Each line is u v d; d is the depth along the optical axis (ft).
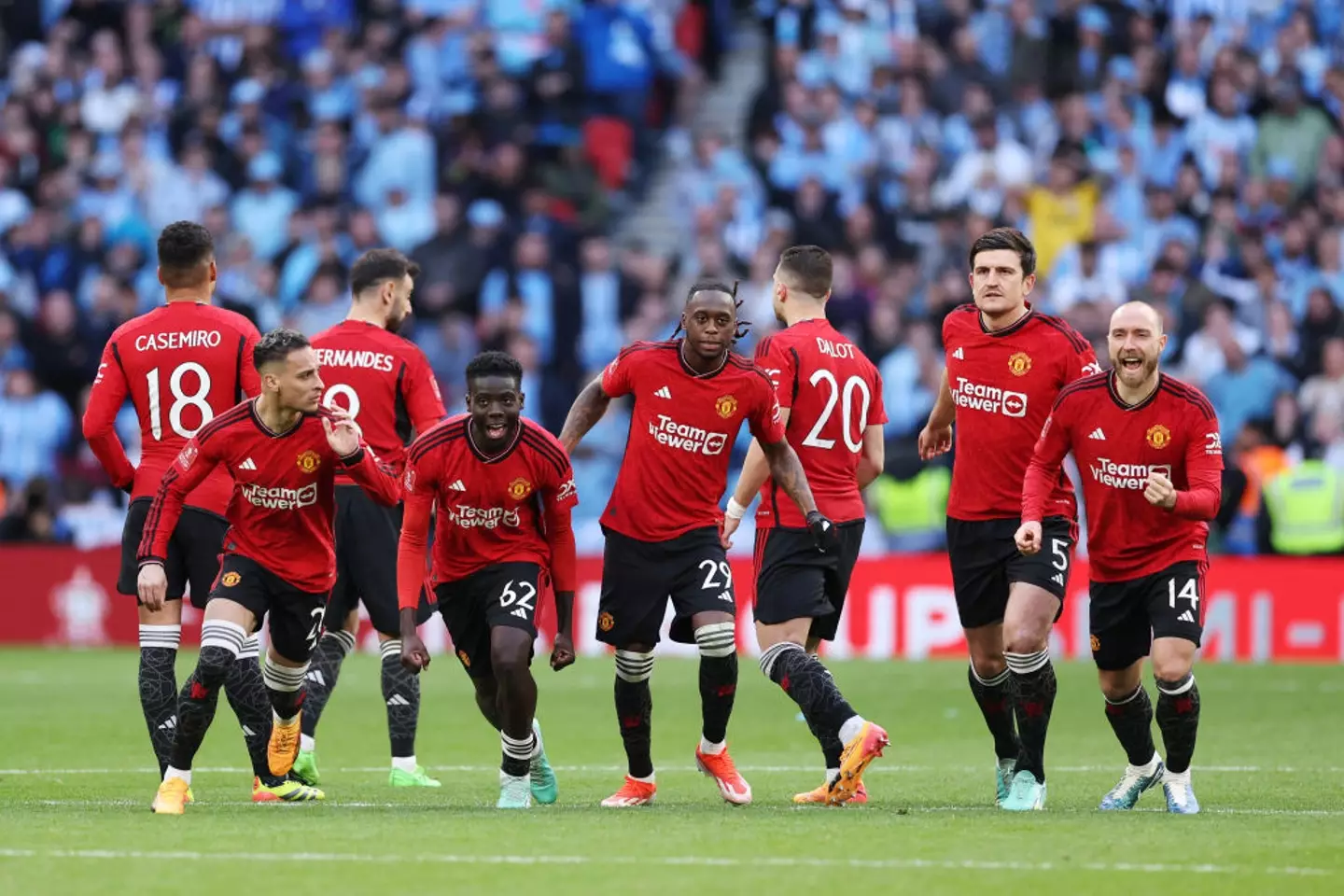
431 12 285.02
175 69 286.46
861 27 276.62
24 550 226.38
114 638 223.92
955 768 117.39
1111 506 92.27
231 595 91.04
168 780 89.15
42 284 259.19
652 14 281.13
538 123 268.82
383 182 263.90
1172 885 66.44
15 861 70.64
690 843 75.92
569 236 254.27
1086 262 246.68
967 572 97.86
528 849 73.97
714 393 92.43
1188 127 269.03
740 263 254.47
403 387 112.68
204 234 100.83
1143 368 89.56
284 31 287.28
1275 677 182.70
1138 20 277.23
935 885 66.13
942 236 248.73
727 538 99.14
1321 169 268.82
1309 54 279.08
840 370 98.73
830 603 98.37
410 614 91.71
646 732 95.20
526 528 92.38
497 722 98.48
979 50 276.00
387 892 64.39
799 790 105.81
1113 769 117.08
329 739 136.56
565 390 237.04
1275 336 242.17
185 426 99.81
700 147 264.72
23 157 277.85
